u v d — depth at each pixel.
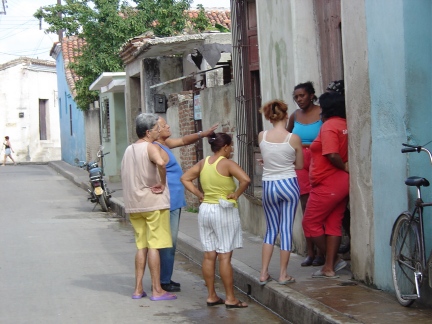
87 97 30.56
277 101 7.64
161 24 26.38
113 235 13.77
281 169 7.54
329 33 9.00
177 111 16.36
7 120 45.75
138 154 7.95
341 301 6.73
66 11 27.84
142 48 18.14
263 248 7.84
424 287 6.42
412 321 5.94
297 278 7.95
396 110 6.69
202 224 7.72
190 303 8.02
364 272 7.45
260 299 7.91
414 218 6.27
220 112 13.10
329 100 7.80
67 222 15.92
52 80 48.16
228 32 18.12
